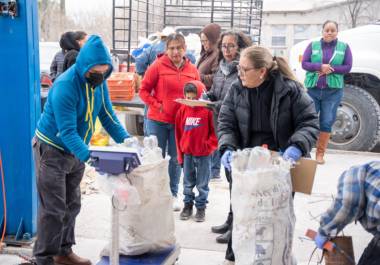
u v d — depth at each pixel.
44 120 3.10
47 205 3.13
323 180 5.75
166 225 3.15
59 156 3.11
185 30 11.60
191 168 4.36
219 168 5.56
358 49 7.03
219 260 3.63
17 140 3.74
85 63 2.90
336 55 6.09
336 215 2.26
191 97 4.20
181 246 3.86
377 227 2.21
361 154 7.04
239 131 3.12
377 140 7.05
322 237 2.38
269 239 2.58
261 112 2.99
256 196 2.55
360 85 7.18
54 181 3.11
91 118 3.15
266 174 2.53
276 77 2.89
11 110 3.71
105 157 2.54
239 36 3.93
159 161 2.98
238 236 2.64
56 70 6.65
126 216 3.03
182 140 4.29
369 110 6.96
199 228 4.23
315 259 3.67
